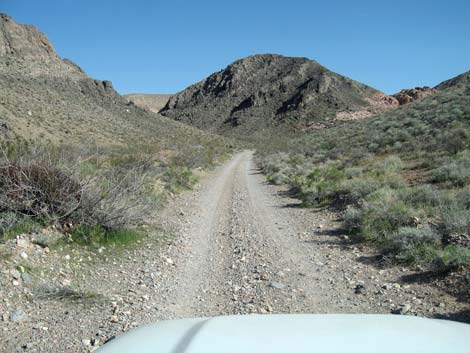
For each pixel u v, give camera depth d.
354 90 179.50
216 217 14.12
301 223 12.79
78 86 92.81
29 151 9.44
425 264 7.72
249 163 46.22
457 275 6.88
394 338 2.00
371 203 11.77
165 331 2.31
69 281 7.03
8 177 8.73
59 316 5.78
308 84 180.00
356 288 7.04
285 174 26.78
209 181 25.98
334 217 13.12
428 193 12.35
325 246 9.95
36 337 5.17
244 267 8.47
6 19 102.06
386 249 8.99
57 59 103.19
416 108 49.00
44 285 6.54
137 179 11.66
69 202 8.99
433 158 20.03
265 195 19.48
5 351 4.83
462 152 19.33
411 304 6.20
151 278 7.68
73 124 63.78
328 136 56.47
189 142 62.78
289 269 8.27
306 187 18.23
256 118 173.50
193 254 9.47
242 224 12.91
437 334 2.10
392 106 162.38
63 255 7.95
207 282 7.62
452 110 33.72
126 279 7.57
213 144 73.44
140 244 9.77
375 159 25.02
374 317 2.44
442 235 8.81
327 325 2.23
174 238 10.75
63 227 9.00
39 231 8.38
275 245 10.25
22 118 54.91
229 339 1.98
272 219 13.68
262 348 1.86
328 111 156.50
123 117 89.44
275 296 6.79
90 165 12.89
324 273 7.98
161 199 15.68
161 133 83.19
